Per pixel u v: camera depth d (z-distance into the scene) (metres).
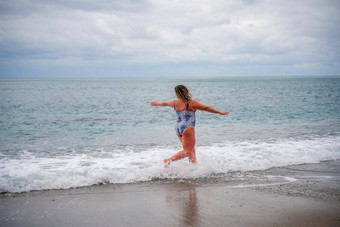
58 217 3.34
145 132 10.40
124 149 7.37
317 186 4.49
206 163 5.54
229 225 3.05
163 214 3.39
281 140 8.41
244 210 3.48
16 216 3.37
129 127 11.67
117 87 67.31
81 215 3.39
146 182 4.76
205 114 15.79
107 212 3.48
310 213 3.37
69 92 44.59
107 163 5.71
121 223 3.16
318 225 3.03
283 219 3.19
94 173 4.90
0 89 54.72
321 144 7.67
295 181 4.78
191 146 5.34
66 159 6.18
